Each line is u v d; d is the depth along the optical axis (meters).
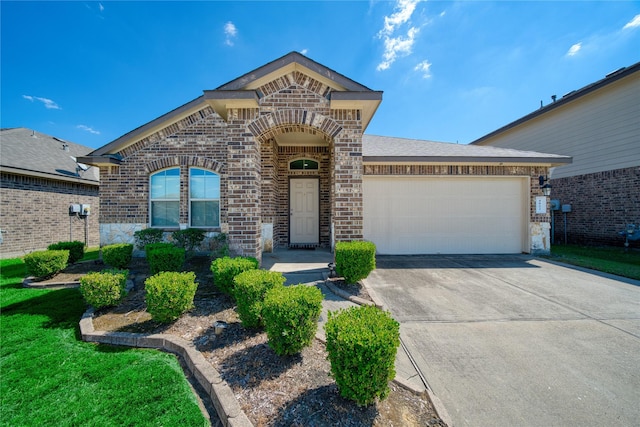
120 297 4.00
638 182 9.24
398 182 8.63
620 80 9.60
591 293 5.05
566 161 8.34
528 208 8.64
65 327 3.63
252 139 5.67
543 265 7.20
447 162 8.22
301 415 1.98
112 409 2.21
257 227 5.72
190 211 8.20
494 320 3.93
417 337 3.44
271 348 2.74
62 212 11.37
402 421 1.99
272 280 3.35
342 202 5.71
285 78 5.73
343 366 2.04
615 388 2.50
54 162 11.84
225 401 2.12
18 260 8.63
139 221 8.01
